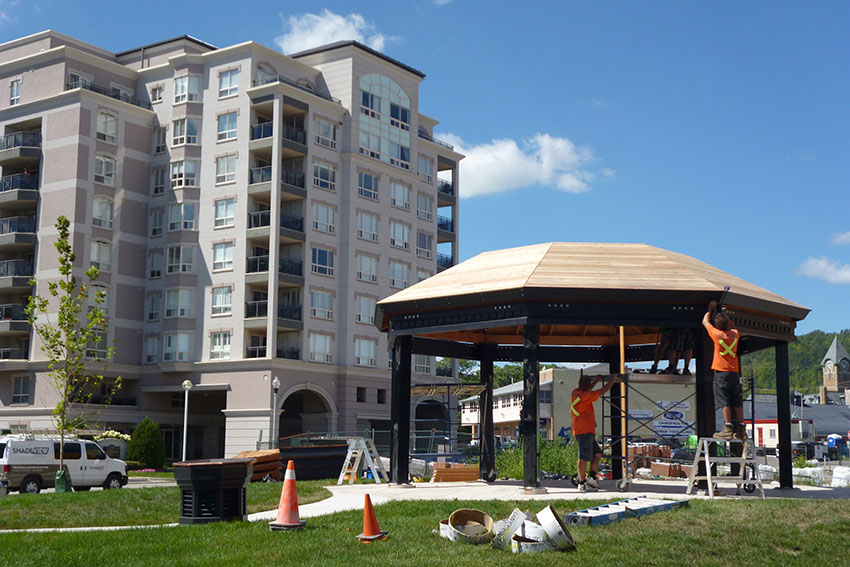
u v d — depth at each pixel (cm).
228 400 5875
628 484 1852
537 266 1839
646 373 1859
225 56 6234
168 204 6269
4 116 6378
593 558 1133
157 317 6200
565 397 6569
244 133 6094
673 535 1241
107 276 6100
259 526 1368
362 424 6266
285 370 5853
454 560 1125
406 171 6875
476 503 1541
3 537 1384
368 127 6600
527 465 1772
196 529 1364
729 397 1683
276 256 5866
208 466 1423
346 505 1664
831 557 1170
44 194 6106
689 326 1750
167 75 6431
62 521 1644
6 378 6075
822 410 11962
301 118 6256
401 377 2017
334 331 6231
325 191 6266
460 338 2358
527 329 1767
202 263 6144
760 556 1166
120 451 5247
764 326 1864
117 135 6234
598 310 1745
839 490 1870
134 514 1712
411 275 6869
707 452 1673
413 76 7031
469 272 1964
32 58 6362
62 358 5706
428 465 2959
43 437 3381
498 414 7550
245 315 5938
